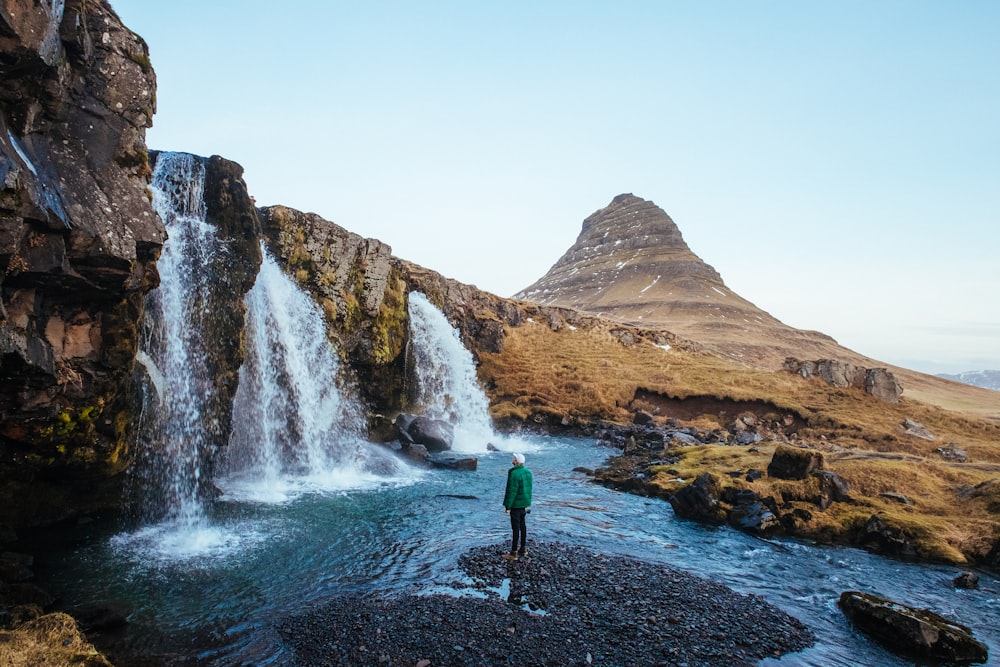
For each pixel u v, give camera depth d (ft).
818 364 175.22
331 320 102.68
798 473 74.74
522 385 161.07
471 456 104.37
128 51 51.21
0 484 47.19
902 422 139.74
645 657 36.06
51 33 40.37
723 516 68.64
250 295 83.05
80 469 50.49
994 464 92.22
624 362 184.96
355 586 45.47
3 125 38.63
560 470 97.40
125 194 48.29
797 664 36.83
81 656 28.89
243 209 76.18
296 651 35.35
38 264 39.86
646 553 57.16
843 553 60.44
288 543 54.75
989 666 37.83
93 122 47.62
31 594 38.63
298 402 89.92
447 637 37.22
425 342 141.90
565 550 55.01
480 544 56.44
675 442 115.65
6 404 42.50
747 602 45.57
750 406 152.97
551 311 214.28
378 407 118.01
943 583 53.16
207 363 68.44
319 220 102.42
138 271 49.44
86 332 47.80
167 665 33.40
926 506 70.28
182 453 63.10
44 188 39.93
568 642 37.37
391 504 69.87
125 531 55.01
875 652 39.22
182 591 43.45
